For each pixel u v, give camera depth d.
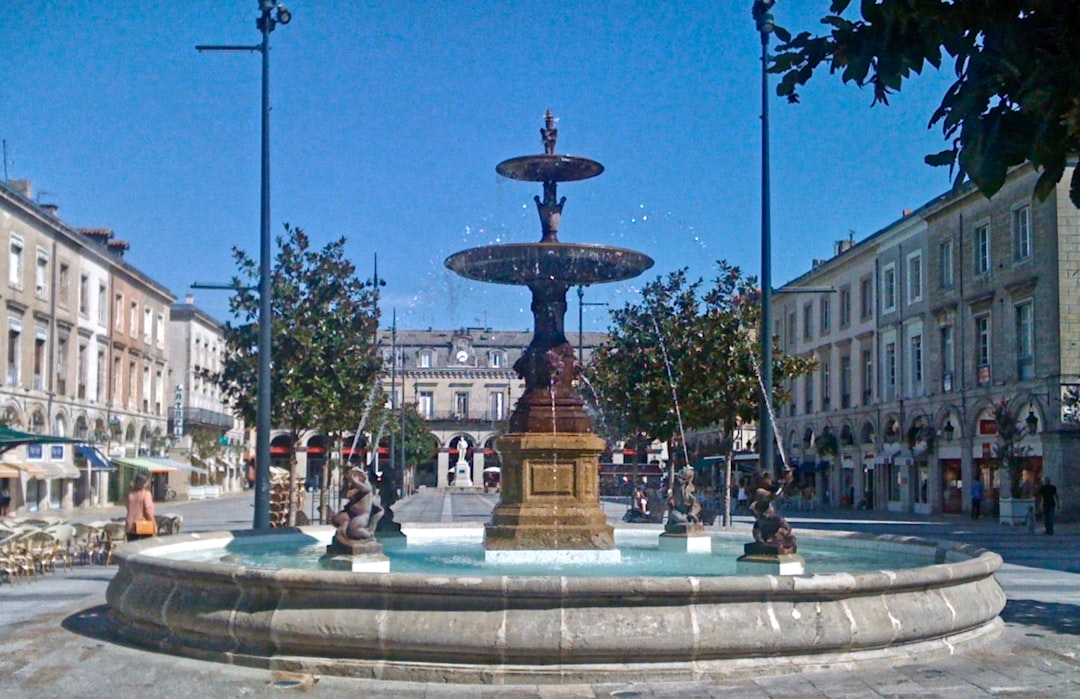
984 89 4.29
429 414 83.25
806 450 57.12
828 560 12.79
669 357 25.25
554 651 7.73
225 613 8.51
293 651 8.23
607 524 12.25
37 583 15.68
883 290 47.22
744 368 24.83
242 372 24.81
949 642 9.02
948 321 41.06
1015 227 36.38
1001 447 34.75
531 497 12.16
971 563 9.52
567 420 12.38
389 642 7.89
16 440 22.09
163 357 66.19
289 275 24.75
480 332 84.00
